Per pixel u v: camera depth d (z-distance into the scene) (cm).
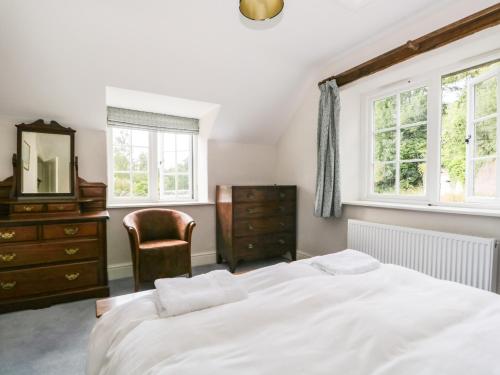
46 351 158
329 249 283
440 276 185
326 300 100
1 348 160
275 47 241
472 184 196
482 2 167
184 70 247
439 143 212
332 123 256
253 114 316
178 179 337
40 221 206
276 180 374
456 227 187
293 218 324
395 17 198
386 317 87
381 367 67
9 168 235
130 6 187
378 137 261
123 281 269
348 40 230
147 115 307
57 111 245
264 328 85
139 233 255
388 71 221
